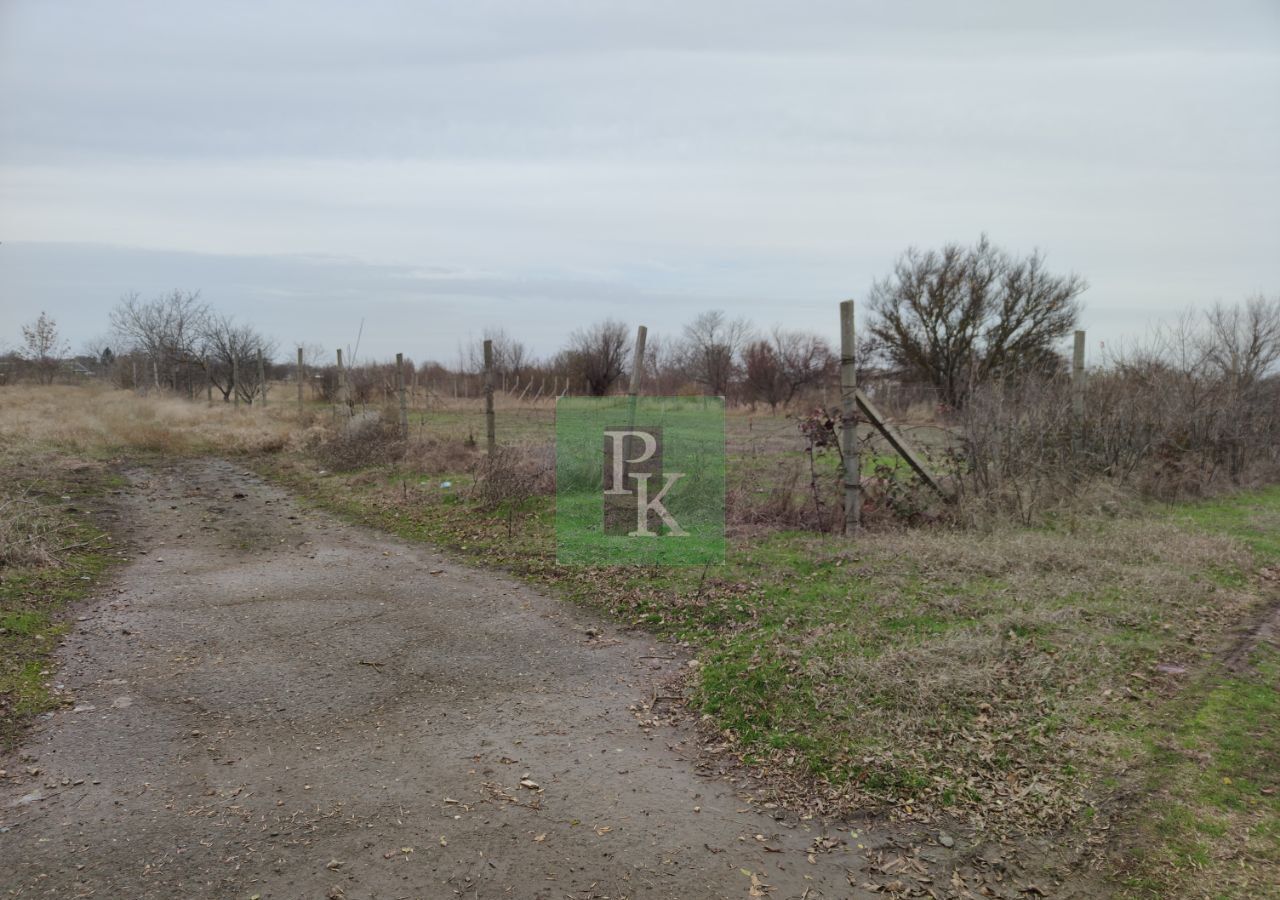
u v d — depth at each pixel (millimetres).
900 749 4168
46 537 8141
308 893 3111
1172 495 11078
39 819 3555
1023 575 6988
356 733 4473
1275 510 10422
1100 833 3479
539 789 3912
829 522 9133
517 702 4926
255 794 3818
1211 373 13750
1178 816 3539
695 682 5133
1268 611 6215
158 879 3172
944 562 7402
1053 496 10148
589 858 3377
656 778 4051
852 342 8602
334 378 28188
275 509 11305
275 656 5586
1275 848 3299
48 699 4707
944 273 29844
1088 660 5164
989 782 3889
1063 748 4129
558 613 6625
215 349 34438
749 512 9625
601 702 4945
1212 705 4547
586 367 35500
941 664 5047
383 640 5953
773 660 5227
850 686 4809
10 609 6047
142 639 5812
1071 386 11969
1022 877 3258
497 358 36062
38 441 15336
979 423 9883
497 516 10055
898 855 3422
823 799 3844
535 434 17750
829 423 9172
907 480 9922
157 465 15195
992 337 29812
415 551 8820
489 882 3209
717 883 3229
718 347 37562
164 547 8820
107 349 43000
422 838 3490
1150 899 3084
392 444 15078
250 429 19688
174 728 4469
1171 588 6598
